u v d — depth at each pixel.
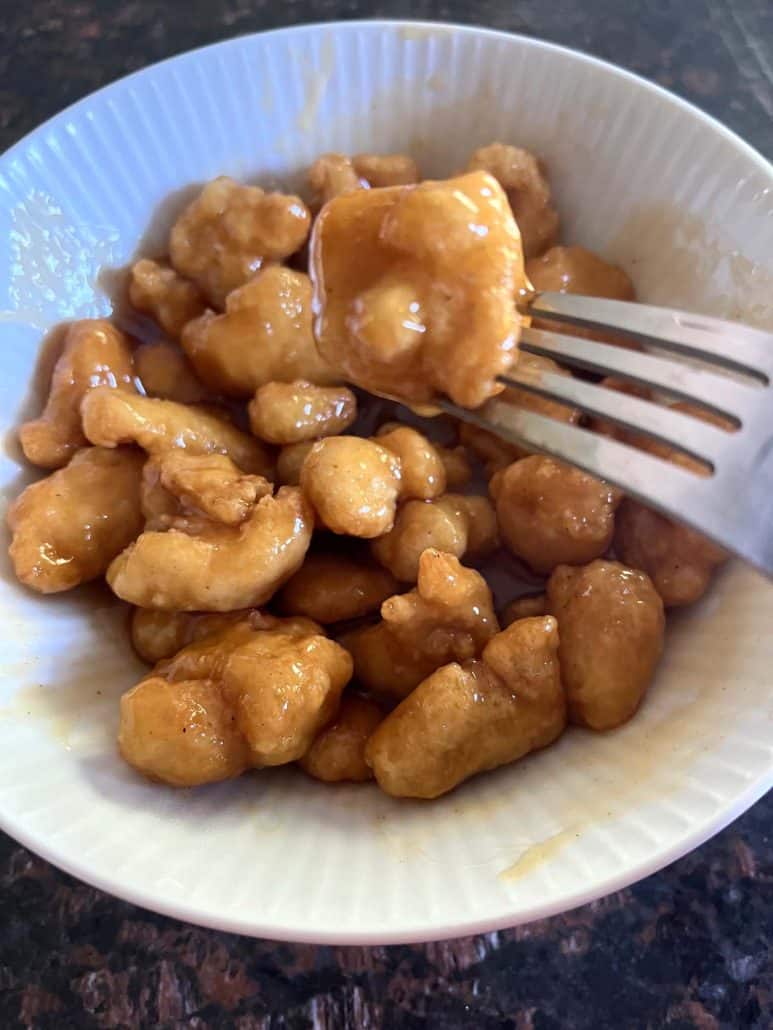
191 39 0.28
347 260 0.17
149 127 0.23
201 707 0.18
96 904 0.19
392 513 0.20
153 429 0.21
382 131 0.24
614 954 0.19
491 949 0.19
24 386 0.23
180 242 0.24
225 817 0.18
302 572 0.21
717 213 0.21
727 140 0.20
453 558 0.20
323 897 0.16
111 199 0.23
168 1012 0.19
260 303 0.22
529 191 0.23
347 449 0.20
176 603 0.20
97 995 0.19
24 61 0.28
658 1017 0.18
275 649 0.19
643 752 0.18
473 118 0.23
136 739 0.18
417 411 0.20
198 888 0.16
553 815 0.17
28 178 0.22
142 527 0.22
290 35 0.23
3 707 0.19
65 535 0.21
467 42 0.22
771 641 0.17
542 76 0.22
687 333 0.15
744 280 0.21
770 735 0.16
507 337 0.17
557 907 0.15
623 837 0.16
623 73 0.21
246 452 0.23
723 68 0.27
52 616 0.21
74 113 0.22
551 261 0.23
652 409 0.15
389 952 0.19
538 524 0.21
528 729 0.19
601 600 0.19
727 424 0.17
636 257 0.23
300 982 0.19
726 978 0.18
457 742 0.18
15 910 0.19
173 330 0.24
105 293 0.24
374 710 0.20
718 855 0.19
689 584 0.20
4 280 0.22
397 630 0.20
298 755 0.19
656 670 0.19
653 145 0.22
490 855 0.16
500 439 0.22
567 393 0.16
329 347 0.18
